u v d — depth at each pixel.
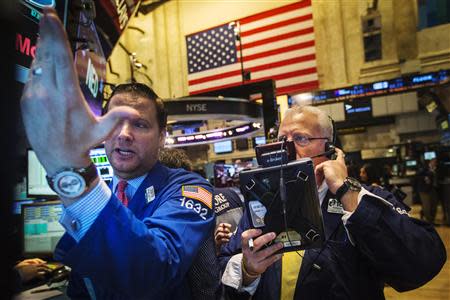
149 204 0.97
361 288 1.18
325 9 12.51
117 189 1.10
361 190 1.08
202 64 10.98
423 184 7.41
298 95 12.31
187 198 0.89
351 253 1.20
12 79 0.38
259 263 0.96
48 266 1.74
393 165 11.40
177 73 14.14
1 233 0.36
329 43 12.41
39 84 0.52
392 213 1.06
